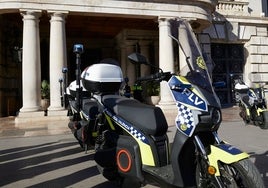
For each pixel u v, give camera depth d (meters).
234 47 22.69
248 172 3.15
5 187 4.93
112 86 5.35
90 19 17.77
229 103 22.03
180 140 3.57
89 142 6.30
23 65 13.93
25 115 13.52
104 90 5.29
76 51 5.68
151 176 3.83
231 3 22.20
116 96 4.96
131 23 19.09
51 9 14.27
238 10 22.39
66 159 6.79
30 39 13.95
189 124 3.52
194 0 16.44
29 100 13.80
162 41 15.91
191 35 4.12
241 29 22.36
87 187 4.85
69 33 21.53
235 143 7.96
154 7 15.87
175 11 16.17
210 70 4.22
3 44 17.09
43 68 20.11
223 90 21.98
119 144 4.21
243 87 11.43
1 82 16.73
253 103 10.88
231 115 15.35
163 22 15.97
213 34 21.53
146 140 3.98
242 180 3.24
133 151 4.00
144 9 15.73
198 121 3.46
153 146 3.93
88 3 14.85
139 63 3.82
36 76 14.02
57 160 6.73
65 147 8.15
